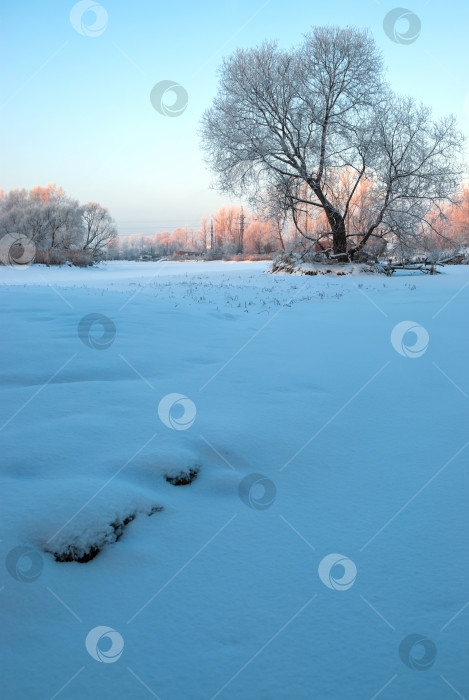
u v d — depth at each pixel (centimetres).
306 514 301
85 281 2356
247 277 2683
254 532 280
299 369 634
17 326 753
